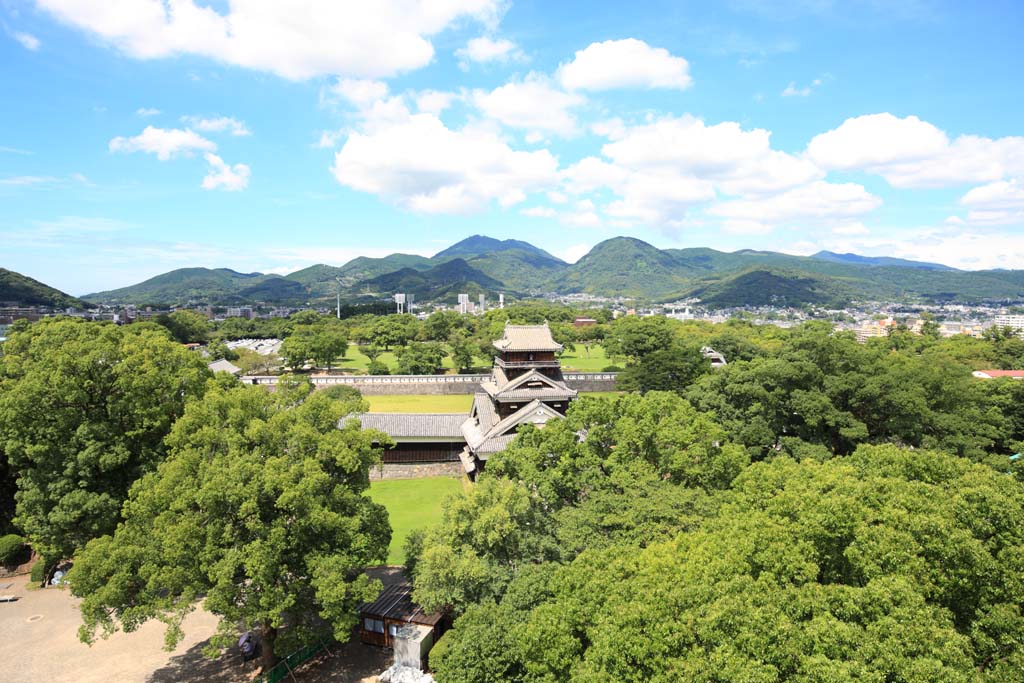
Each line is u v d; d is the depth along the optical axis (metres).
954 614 21.91
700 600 22.05
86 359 42.41
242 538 31.16
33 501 40.41
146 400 43.69
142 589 32.09
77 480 41.25
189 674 32.56
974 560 21.95
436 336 187.00
